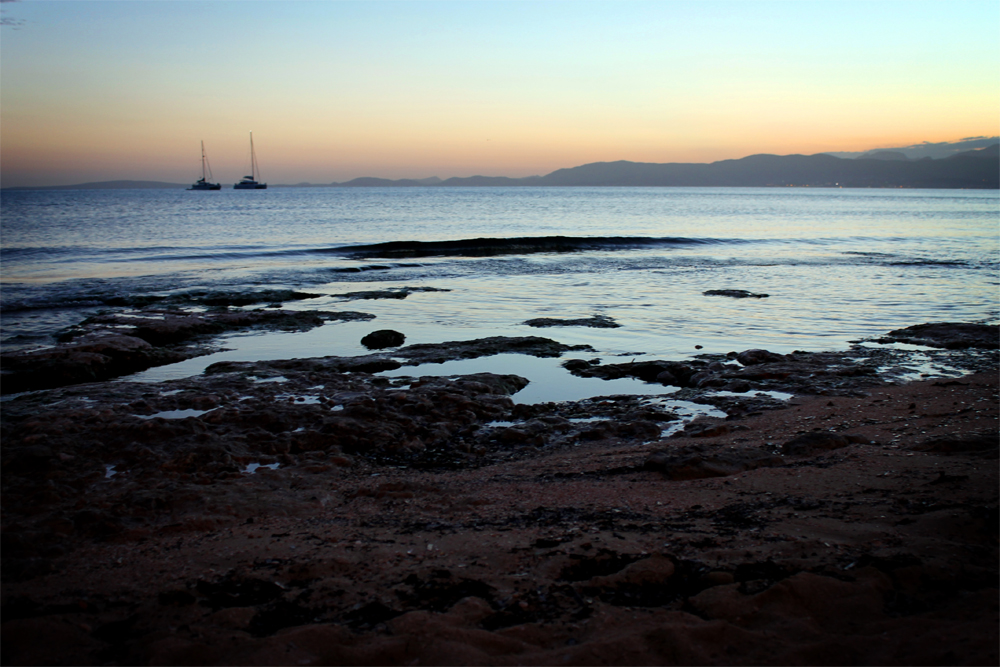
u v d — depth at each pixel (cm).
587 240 3556
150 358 1185
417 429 792
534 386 1027
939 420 720
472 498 558
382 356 1191
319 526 505
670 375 1062
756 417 816
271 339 1383
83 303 1772
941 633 294
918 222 6266
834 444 643
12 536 478
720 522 465
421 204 10112
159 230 4306
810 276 2384
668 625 315
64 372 1056
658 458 628
